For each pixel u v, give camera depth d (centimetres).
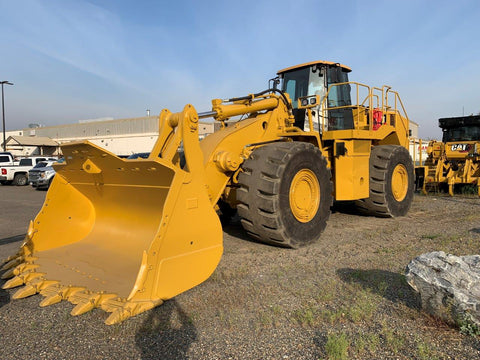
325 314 302
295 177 500
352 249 501
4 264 446
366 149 694
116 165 381
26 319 308
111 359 249
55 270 379
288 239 488
